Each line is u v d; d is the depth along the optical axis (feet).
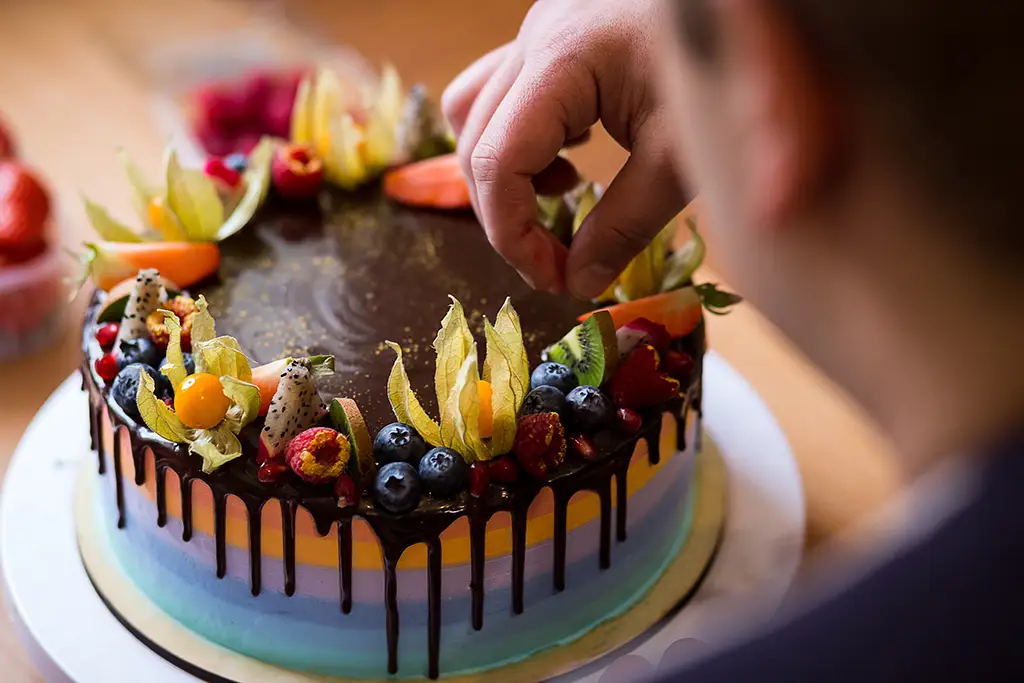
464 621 2.22
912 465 1.33
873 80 1.05
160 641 2.31
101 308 2.43
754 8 1.12
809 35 1.08
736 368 2.88
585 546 2.26
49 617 2.36
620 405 2.27
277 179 2.72
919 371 1.24
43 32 3.78
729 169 1.28
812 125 1.11
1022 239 1.08
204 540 2.24
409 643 2.22
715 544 2.48
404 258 2.61
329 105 2.78
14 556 2.46
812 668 1.24
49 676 2.33
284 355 2.39
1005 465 1.19
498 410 2.15
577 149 3.40
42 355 2.92
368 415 2.28
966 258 1.11
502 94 2.27
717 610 2.37
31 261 2.89
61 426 2.70
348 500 2.12
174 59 3.64
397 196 2.75
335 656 2.25
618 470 2.23
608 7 2.18
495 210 2.24
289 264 2.59
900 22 1.02
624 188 2.17
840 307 1.29
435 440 2.19
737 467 2.64
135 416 2.26
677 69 1.35
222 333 2.43
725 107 1.24
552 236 2.38
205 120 3.29
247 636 2.28
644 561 2.38
